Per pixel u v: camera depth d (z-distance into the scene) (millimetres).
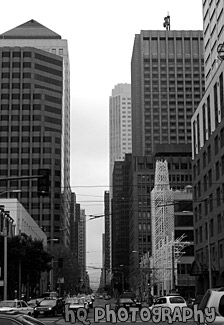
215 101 77875
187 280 105438
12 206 84750
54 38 196875
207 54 109125
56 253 111250
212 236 77375
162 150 174000
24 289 78812
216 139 76312
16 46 181625
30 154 162125
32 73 166000
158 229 120438
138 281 130500
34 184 159375
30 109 164500
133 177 178625
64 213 175875
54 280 111875
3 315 11727
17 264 63500
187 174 169125
